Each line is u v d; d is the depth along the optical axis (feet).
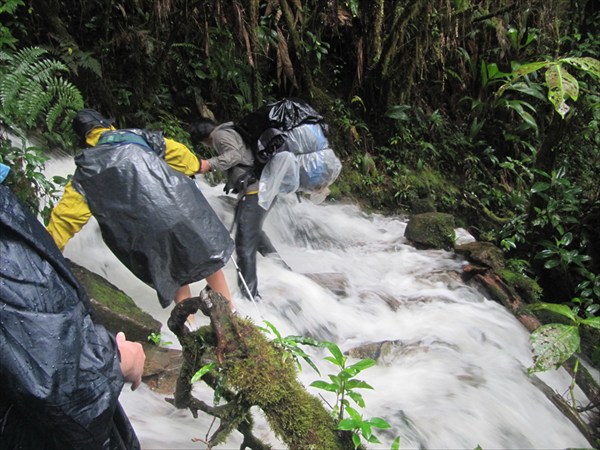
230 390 6.86
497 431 11.64
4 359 4.13
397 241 20.70
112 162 10.58
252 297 13.60
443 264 18.83
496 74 27.32
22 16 17.51
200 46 20.90
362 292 16.16
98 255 13.85
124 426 5.51
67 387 4.31
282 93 24.07
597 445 12.80
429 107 28.63
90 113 11.51
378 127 26.00
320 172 14.24
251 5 19.88
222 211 17.58
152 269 10.62
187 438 8.98
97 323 4.95
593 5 26.21
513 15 28.58
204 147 19.71
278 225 19.48
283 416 6.32
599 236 20.93
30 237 4.44
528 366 15.03
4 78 14.05
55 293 4.48
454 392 12.15
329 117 24.04
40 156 13.20
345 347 13.58
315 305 14.87
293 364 6.66
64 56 17.16
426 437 10.73
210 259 10.77
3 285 4.22
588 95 21.03
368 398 11.58
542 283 21.20
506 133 28.50
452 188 25.82
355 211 22.54
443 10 24.95
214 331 6.33
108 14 18.48
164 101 20.12
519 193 27.20
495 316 16.47
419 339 14.07
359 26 25.86
